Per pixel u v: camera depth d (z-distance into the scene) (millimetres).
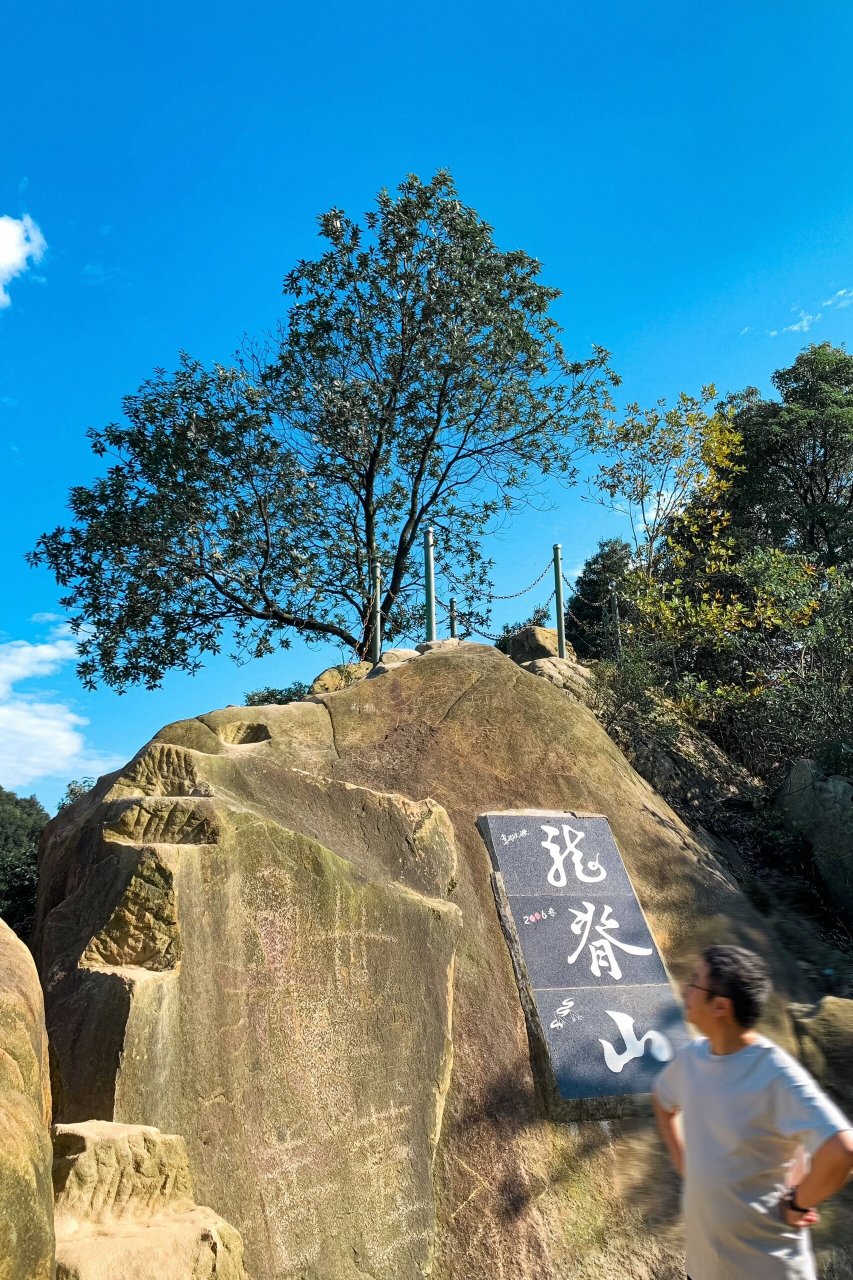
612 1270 4680
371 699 7477
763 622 10617
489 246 15531
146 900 3982
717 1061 2666
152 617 14844
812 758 9625
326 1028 4434
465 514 16188
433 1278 4363
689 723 10750
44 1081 2750
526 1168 4934
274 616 15125
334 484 15562
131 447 14766
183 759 5137
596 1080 5387
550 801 7148
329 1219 4059
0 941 2863
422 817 5910
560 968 5922
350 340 15258
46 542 14602
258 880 4410
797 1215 2432
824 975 7109
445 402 15477
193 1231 2953
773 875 8562
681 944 6625
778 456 18750
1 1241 2107
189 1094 3781
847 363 19312
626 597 11484
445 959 5207
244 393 14781
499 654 8258
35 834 22062
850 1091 5695
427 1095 4758
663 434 13188
